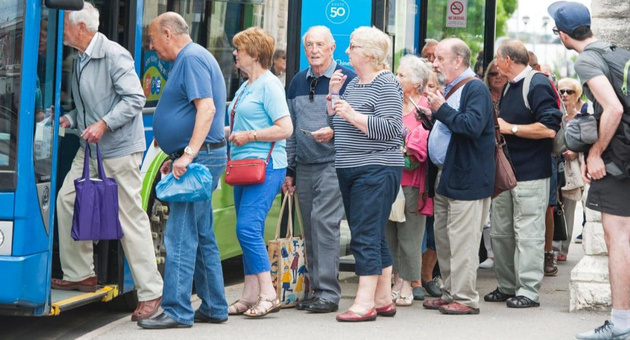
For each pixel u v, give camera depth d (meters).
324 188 11.27
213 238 10.54
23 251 9.27
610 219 9.75
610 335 9.78
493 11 17.31
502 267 12.34
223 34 12.95
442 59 11.09
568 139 9.87
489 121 11.03
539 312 11.68
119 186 10.63
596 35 11.67
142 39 11.22
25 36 9.26
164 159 11.89
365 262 10.75
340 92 11.24
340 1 12.98
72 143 10.93
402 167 10.77
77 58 10.55
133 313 10.84
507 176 11.16
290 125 10.77
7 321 11.48
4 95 9.29
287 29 13.02
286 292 11.46
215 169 10.28
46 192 9.52
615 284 9.77
